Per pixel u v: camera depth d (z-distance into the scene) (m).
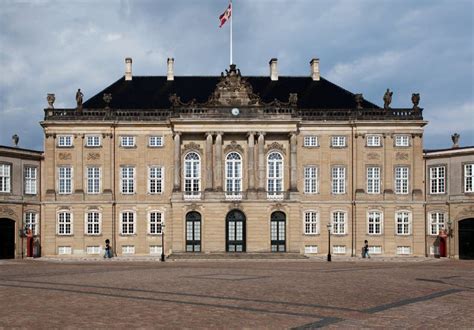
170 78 93.19
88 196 84.62
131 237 84.88
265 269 53.94
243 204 82.19
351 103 89.12
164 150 85.62
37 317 24.00
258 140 83.31
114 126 85.38
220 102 84.06
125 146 85.56
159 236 85.06
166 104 89.19
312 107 88.56
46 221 84.06
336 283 38.53
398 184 85.56
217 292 32.47
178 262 69.81
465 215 82.19
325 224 85.19
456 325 23.03
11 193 81.25
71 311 25.52
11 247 81.19
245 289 34.16
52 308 26.34
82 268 55.25
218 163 82.88
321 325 22.73
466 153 82.62
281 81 93.81
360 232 84.94
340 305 27.84
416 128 85.38
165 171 85.50
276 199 82.38
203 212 82.00
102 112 85.19
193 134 84.25
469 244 82.00
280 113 83.50
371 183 85.62
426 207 86.12
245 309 26.27
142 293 31.94
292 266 59.84
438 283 39.09
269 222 82.31
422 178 85.69
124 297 30.17
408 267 58.50
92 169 85.12
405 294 32.41
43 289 34.03
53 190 84.31
